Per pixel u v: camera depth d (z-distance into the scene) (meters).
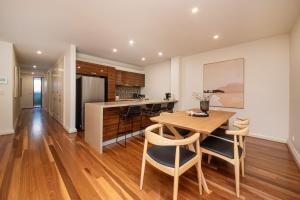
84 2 2.05
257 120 3.56
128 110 3.00
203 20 2.56
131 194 1.58
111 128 3.00
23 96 9.50
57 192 1.57
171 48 4.13
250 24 2.72
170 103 4.46
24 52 4.45
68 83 3.98
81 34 3.15
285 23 2.68
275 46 3.28
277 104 3.29
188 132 2.03
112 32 3.05
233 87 3.90
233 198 1.53
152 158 1.52
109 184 1.73
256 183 1.78
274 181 1.82
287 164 2.24
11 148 2.74
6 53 3.60
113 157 2.44
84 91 4.22
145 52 4.53
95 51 4.42
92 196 1.53
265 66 3.42
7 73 3.63
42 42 3.61
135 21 2.59
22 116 6.38
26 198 1.48
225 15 2.40
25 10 2.23
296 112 2.54
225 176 1.93
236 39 3.45
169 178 1.88
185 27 2.82
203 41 3.59
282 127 3.23
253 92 3.60
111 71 5.12
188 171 2.04
